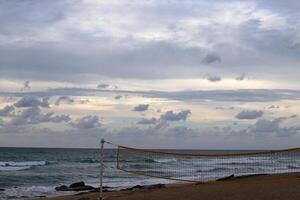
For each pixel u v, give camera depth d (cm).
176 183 2634
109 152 9488
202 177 3086
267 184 1391
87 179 3209
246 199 1080
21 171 3831
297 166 3759
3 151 8600
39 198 1859
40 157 6331
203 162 4906
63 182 2994
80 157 6456
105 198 1307
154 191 1432
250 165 4103
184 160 5384
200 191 1249
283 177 1805
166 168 4153
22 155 6906
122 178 3300
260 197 1099
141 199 1188
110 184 2775
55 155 7156
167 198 1161
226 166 4106
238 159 5359
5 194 2219
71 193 2258
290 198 1080
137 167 4300
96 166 4462
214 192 1209
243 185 1375
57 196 1994
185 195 1188
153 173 3641
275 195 1123
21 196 2134
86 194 1859
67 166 4450
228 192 1195
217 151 13150
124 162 5094
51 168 4188
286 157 4322
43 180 3100
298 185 1332
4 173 3578
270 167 3797
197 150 12706
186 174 3441
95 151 10044
